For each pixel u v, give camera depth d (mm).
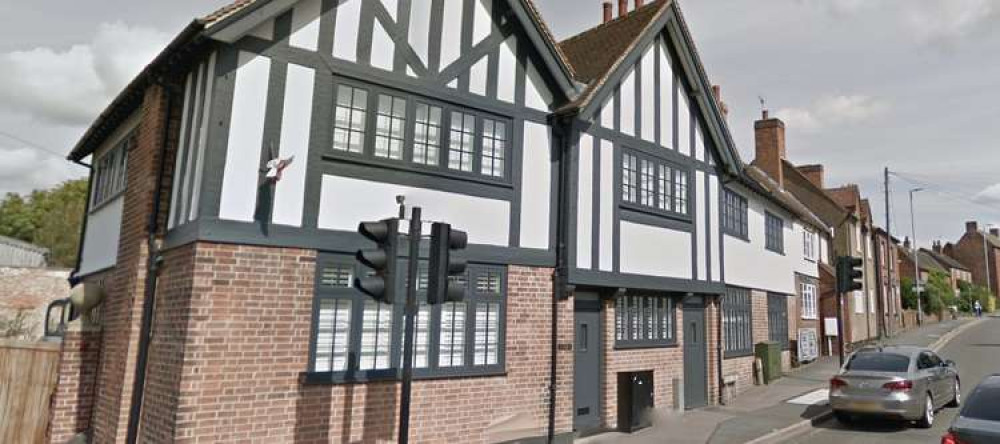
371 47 8164
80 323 8969
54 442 8570
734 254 15203
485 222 8992
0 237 27312
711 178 13617
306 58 7641
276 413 6953
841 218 27766
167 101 8211
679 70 12836
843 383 11195
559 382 9477
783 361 18438
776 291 18359
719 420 11305
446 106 8820
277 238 7172
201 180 6961
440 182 8586
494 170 9273
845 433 10570
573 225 9961
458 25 9047
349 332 7668
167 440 6512
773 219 18891
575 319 10383
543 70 10000
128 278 8227
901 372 10969
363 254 5590
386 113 8281
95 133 11391
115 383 7891
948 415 12125
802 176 28891
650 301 11945
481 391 8648
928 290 46000
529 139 9711
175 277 7180
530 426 9094
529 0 9539
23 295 18406
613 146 11008
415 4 8633
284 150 7363
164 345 7102
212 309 6680
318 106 7660
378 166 8039
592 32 13125
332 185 7680
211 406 6559
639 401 10891
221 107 7027
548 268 9688
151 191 7930
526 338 9250
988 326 38188
